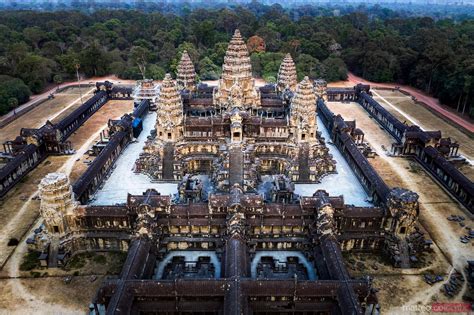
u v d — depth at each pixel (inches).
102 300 2920.8
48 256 3599.9
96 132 6860.2
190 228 3811.5
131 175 5231.3
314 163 5088.6
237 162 4879.4
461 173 5044.3
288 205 3865.7
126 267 3137.3
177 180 5083.7
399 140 6491.1
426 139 5698.8
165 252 3774.6
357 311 2672.2
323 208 3681.1
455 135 6958.7
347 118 7790.4
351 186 5019.7
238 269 3090.6
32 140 5605.3
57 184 3558.1
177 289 2933.1
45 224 3656.5
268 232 3833.7
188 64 7381.9
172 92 5088.6
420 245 3823.8
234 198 3818.9
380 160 5900.6
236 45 6018.7
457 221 4350.4
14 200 4648.1
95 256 3757.4
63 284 3376.0
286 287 2940.5
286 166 5280.5
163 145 5152.6
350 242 3836.1
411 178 5344.5
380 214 3804.1
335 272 3102.9
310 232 3735.2
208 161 5393.7
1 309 3100.4
